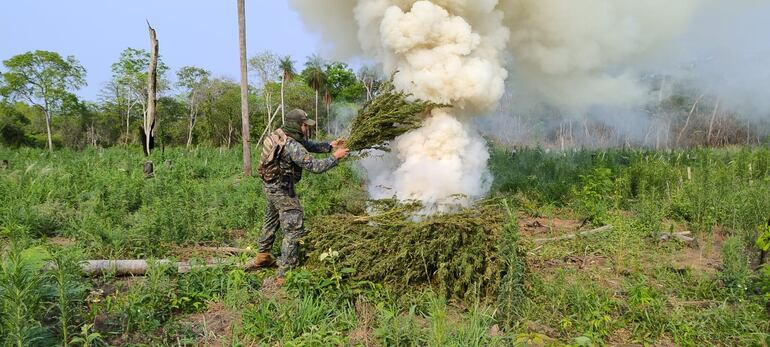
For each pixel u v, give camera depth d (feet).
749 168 32.78
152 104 60.39
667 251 20.49
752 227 22.38
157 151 62.75
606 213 26.30
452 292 14.19
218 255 18.04
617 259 18.99
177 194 26.22
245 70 43.21
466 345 11.21
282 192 15.62
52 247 16.05
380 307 13.00
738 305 13.99
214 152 67.97
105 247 18.81
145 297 13.00
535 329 12.88
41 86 172.24
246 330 12.33
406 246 14.26
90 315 12.35
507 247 13.64
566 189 30.99
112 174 37.14
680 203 26.89
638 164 35.14
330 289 13.83
